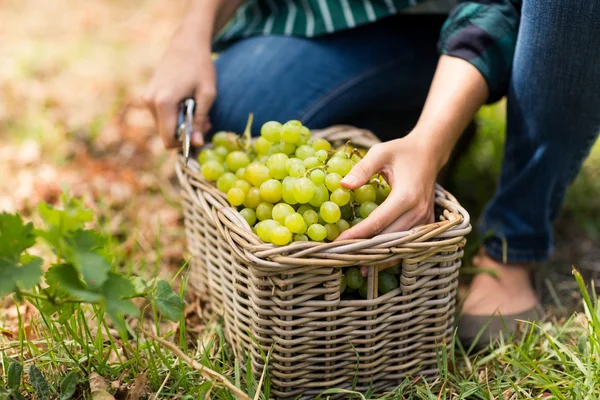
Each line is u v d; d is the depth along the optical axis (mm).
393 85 1791
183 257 1803
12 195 2008
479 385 1290
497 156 2182
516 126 1504
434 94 1374
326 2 1714
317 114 1734
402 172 1218
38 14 3652
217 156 1487
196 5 1640
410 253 1160
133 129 2445
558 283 1737
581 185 2113
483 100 1420
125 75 2914
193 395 1223
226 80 1751
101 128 2412
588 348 1381
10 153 2223
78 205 1038
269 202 1305
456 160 1959
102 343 1284
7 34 3350
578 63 1305
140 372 1259
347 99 1758
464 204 2025
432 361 1342
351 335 1222
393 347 1283
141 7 3818
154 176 2174
